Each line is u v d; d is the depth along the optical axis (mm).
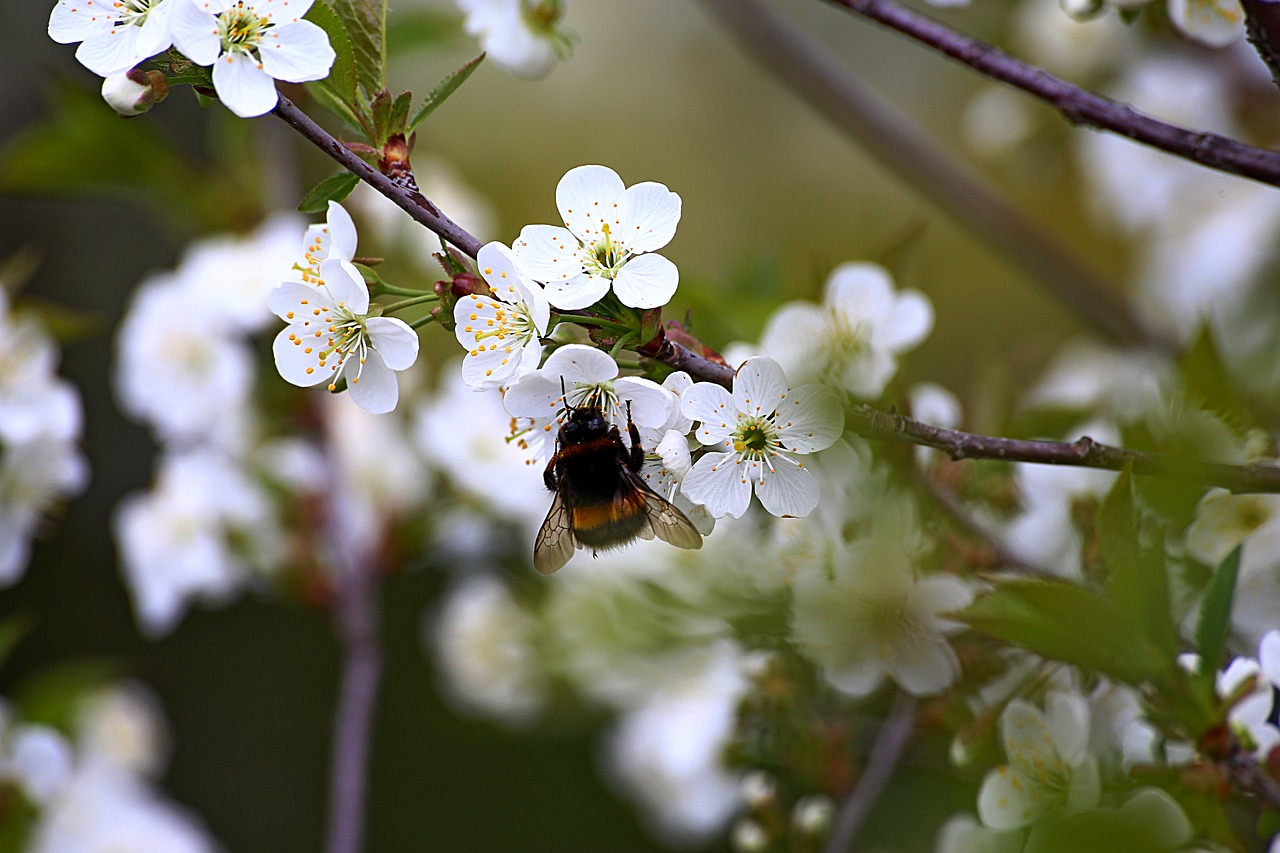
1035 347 1148
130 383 1214
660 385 947
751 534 1045
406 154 946
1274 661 962
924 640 1014
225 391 1198
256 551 1220
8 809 1144
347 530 1219
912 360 1115
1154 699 960
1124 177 1299
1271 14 974
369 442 1272
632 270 938
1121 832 923
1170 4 1007
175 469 1252
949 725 1044
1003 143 1329
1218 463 945
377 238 1191
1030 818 980
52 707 1241
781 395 945
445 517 1243
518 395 944
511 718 1337
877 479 1015
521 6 1047
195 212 1259
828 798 1078
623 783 1326
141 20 936
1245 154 963
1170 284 1309
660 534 1006
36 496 1110
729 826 1446
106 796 1272
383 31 959
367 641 1191
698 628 1073
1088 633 951
